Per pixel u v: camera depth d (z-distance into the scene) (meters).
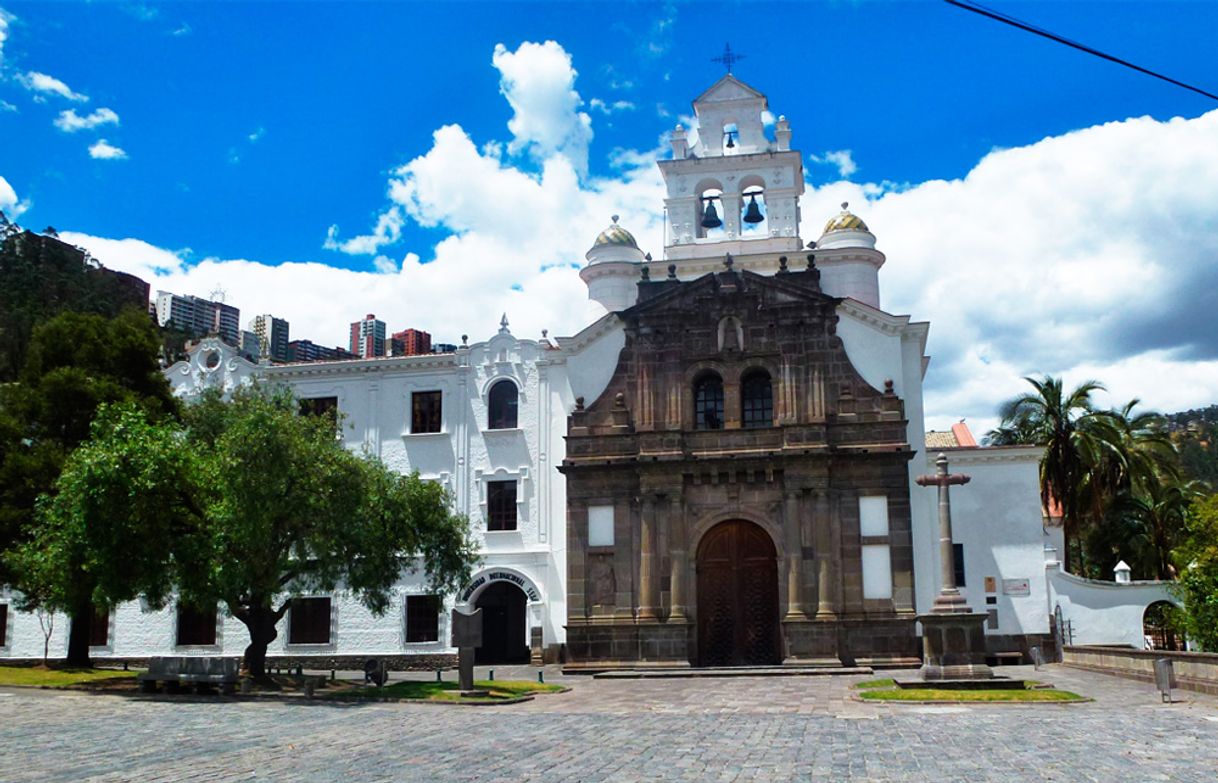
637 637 46.12
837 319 48.03
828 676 41.28
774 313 48.12
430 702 29.97
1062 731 21.06
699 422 48.69
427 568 38.94
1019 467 46.94
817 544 45.47
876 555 45.44
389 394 52.31
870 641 44.66
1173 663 30.52
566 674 45.06
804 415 46.97
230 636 50.97
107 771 17.14
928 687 30.27
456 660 48.72
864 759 17.89
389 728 23.64
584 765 17.69
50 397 43.38
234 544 33.69
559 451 49.94
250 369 53.38
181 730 23.17
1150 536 63.97
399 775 16.72
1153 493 62.38
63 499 34.12
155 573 33.47
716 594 47.12
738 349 48.16
